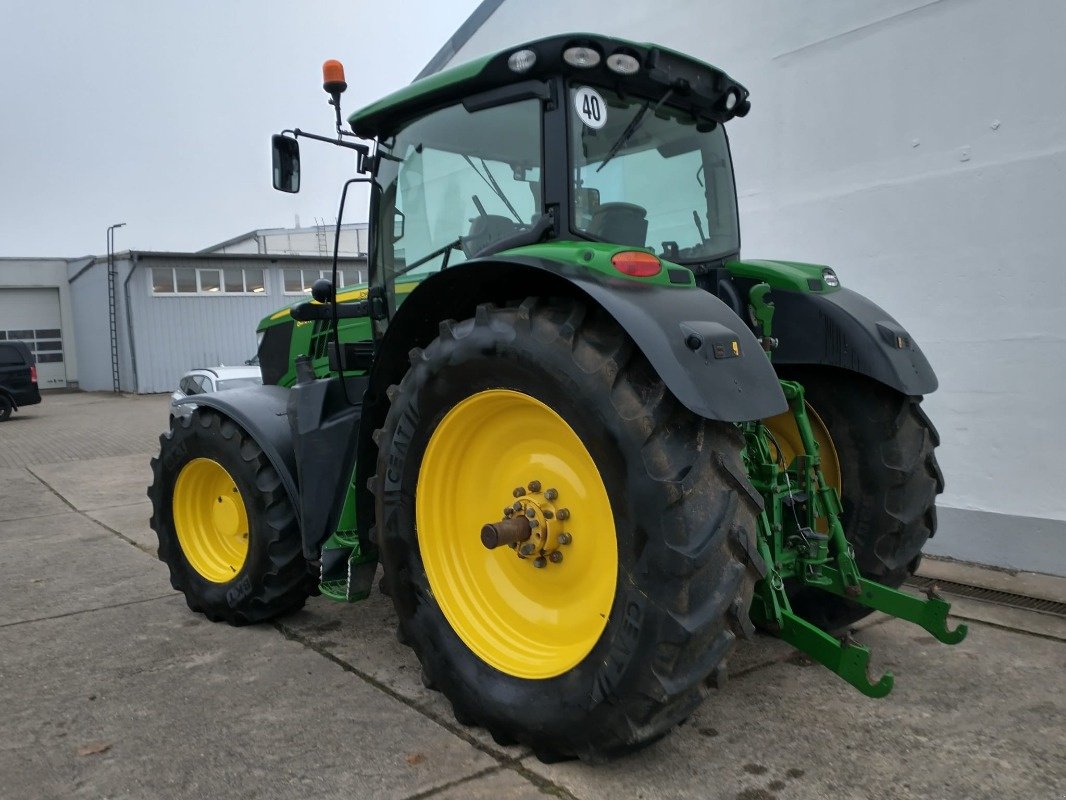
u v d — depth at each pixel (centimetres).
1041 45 394
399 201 325
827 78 477
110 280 2323
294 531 354
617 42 260
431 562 272
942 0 425
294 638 360
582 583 246
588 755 230
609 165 279
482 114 285
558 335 227
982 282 424
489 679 253
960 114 425
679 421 215
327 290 345
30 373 1728
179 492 401
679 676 211
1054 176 394
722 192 336
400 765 246
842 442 322
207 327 2353
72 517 679
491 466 271
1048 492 412
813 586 299
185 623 387
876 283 467
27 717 286
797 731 261
